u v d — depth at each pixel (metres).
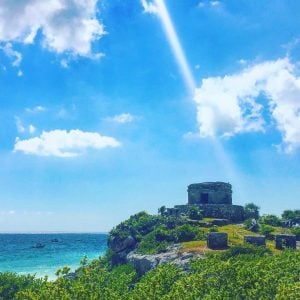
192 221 85.81
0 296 44.59
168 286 38.19
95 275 40.00
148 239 74.00
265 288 34.81
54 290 34.38
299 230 84.81
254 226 85.81
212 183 100.62
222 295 33.97
